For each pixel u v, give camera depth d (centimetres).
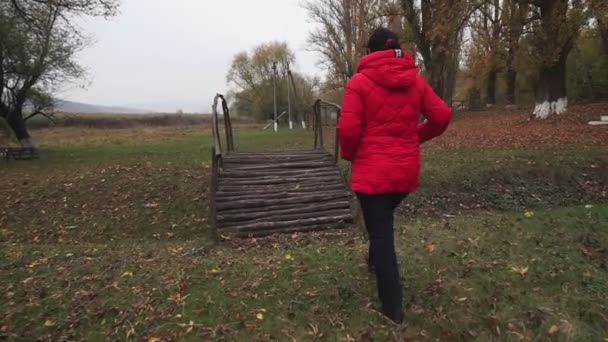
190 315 351
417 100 311
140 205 943
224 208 757
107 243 755
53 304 381
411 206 813
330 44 3775
